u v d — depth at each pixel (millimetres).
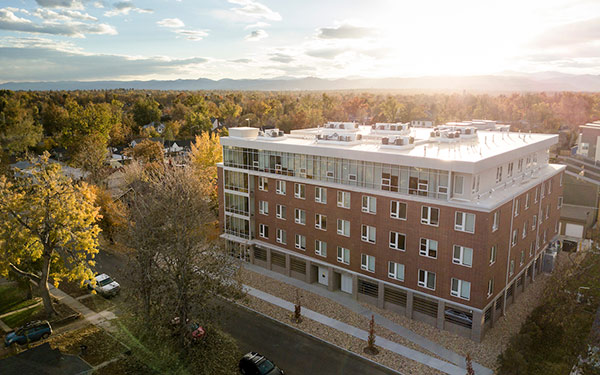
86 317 38531
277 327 36719
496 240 33719
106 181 80062
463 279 33531
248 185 48125
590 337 31922
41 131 129750
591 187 56781
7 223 34562
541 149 44469
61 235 36375
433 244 34750
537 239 43594
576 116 160000
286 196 45125
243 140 47656
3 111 149750
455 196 34000
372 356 32219
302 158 42875
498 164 35688
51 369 27656
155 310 30719
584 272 36812
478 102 188375
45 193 35688
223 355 31094
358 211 39250
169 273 30625
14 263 38438
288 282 45500
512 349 29844
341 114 184750
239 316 38562
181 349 30266
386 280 38375
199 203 43094
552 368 30219
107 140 127938
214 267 31250
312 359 32062
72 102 152500
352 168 39188
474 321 33562
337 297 41938
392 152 37969
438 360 31562
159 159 79438
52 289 44375
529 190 39375
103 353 32250
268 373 29297
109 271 49281
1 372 26906
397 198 36188
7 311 39562
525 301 40625
